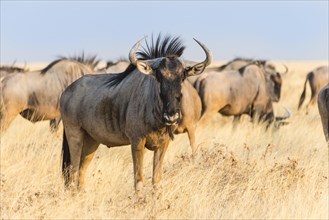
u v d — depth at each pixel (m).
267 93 56.66
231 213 25.11
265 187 28.34
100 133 30.77
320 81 83.50
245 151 38.53
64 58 51.94
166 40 30.09
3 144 38.44
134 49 26.98
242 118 61.28
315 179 29.64
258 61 63.88
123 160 36.28
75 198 27.14
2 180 27.75
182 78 27.20
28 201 25.72
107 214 24.86
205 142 40.78
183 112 38.41
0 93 47.94
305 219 24.42
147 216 24.92
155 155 29.38
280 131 51.56
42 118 49.53
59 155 36.53
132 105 28.69
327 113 45.66
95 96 30.84
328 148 40.69
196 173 29.83
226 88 54.06
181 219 24.94
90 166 34.62
